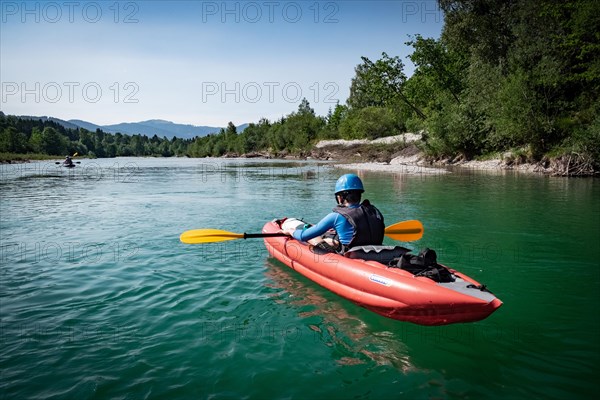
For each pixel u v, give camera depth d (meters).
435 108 33.16
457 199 12.12
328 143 47.59
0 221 9.56
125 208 11.36
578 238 7.54
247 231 8.42
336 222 5.13
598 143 18.36
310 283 5.45
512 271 5.84
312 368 3.48
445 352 3.73
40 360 3.58
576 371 3.39
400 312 4.19
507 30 30.66
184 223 9.23
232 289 5.24
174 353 3.71
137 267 6.09
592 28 21.98
